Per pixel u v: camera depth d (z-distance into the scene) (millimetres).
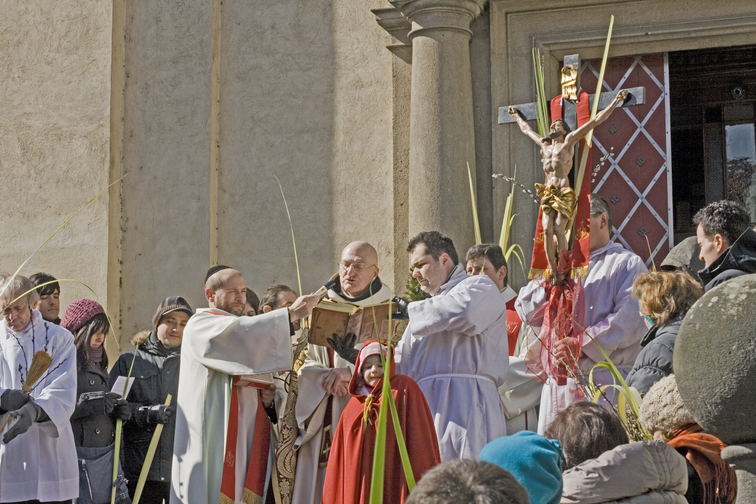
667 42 14281
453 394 9758
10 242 17016
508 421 10906
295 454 10461
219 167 16344
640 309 9203
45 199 16938
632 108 14742
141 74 16812
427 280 10250
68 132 16969
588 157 10484
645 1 14297
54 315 12984
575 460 6188
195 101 16438
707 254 9406
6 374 11094
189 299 16109
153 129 16641
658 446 6062
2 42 17453
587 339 10266
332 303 9805
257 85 16281
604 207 10977
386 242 15273
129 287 16516
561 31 14648
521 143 14531
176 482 10617
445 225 14297
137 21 16969
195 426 10609
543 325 10281
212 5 16516
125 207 16688
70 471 11008
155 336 12703
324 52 15992
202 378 10711
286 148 16016
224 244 16172
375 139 15539
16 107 17266
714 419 5434
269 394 11016
